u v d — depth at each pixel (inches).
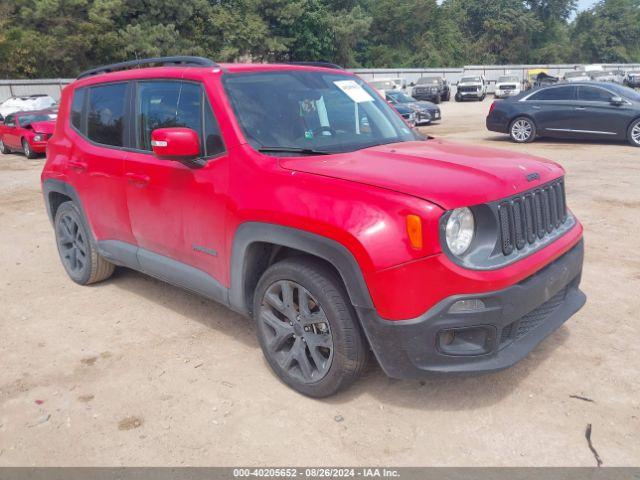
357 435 121.6
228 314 185.9
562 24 3491.6
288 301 134.0
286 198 128.0
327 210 121.2
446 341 118.8
